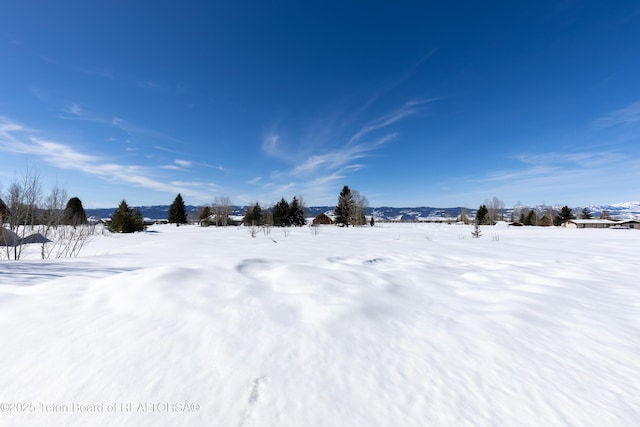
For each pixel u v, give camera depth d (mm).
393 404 1823
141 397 1775
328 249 11656
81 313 2754
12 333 2383
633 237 22094
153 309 2832
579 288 4754
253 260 5219
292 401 1797
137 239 18375
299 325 2719
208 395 1811
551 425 1696
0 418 1620
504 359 2400
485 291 4395
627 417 1771
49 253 10258
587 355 2520
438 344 2611
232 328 2568
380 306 3357
